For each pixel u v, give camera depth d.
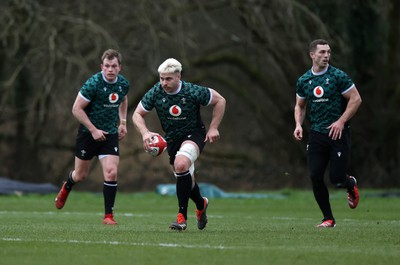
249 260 24.22
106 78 40.22
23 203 64.31
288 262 23.88
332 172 37.34
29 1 92.19
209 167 105.62
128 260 24.17
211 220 44.88
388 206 61.50
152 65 97.31
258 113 106.06
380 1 99.50
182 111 34.03
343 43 95.19
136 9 95.75
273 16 100.88
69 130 100.88
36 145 100.94
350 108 36.62
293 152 105.50
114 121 41.00
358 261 24.09
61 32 94.31
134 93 103.06
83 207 61.38
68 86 95.56
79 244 28.36
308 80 37.38
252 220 45.03
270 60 104.25
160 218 46.97
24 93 99.00
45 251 26.31
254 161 105.75
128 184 104.62
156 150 33.59
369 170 101.19
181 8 97.69
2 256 25.09
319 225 37.69
